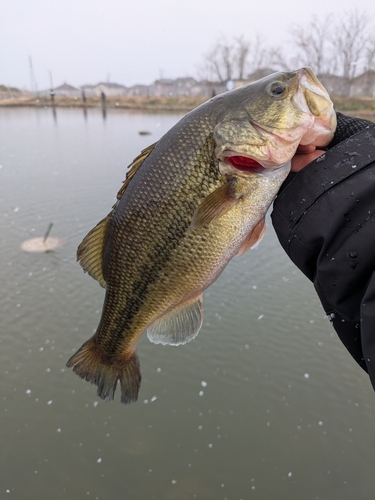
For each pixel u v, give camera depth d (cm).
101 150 412
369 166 35
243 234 44
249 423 101
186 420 101
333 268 35
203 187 44
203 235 44
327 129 41
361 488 86
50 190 257
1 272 155
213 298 143
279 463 92
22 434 97
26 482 87
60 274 154
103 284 51
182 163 44
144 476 89
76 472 89
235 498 85
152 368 115
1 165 335
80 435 97
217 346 122
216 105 44
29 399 105
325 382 111
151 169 46
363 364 38
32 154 387
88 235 50
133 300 49
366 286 35
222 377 112
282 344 123
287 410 104
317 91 41
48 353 118
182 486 87
